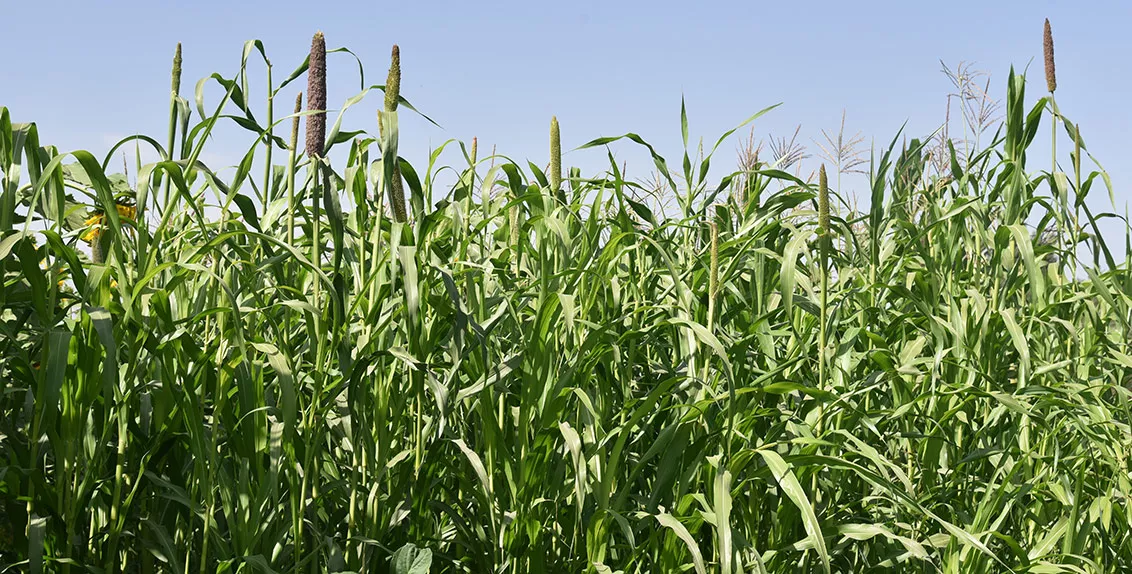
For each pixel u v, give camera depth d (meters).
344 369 2.36
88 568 2.21
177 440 2.44
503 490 2.66
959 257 4.04
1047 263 4.30
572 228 3.47
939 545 2.79
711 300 2.65
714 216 3.83
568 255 2.79
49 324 2.12
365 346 2.40
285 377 2.20
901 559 2.88
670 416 2.92
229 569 2.28
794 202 3.67
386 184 2.48
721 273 3.20
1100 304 4.07
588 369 2.65
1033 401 3.23
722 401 2.77
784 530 2.74
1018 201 3.93
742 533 2.95
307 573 2.63
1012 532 3.33
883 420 3.09
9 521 2.25
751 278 3.37
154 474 2.38
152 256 2.28
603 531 2.47
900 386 3.32
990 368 3.47
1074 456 3.09
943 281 3.85
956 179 4.32
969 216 4.14
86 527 2.54
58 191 2.20
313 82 2.45
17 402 2.48
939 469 3.50
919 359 3.19
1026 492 2.87
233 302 2.17
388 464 2.54
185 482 2.54
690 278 3.19
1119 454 3.49
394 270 2.36
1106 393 3.98
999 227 3.53
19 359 2.19
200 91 2.72
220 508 2.55
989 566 3.04
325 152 2.46
